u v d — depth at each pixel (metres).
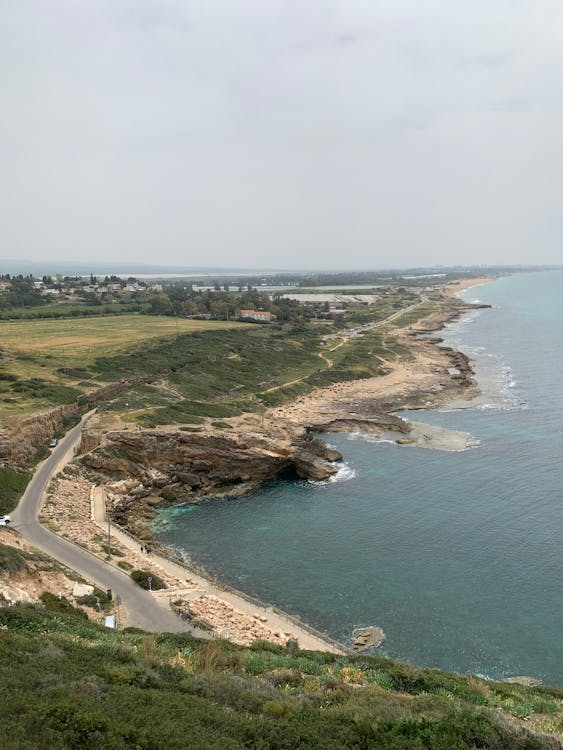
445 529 57.72
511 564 50.34
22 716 12.29
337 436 91.31
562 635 40.66
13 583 32.78
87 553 46.72
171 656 21.78
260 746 13.09
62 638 21.12
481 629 41.53
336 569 50.88
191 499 69.44
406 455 81.31
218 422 85.81
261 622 39.88
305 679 20.34
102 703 13.98
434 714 16.69
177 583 44.88
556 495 64.75
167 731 12.84
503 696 22.45
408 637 40.78
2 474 59.97
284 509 65.31
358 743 14.10
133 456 71.94
